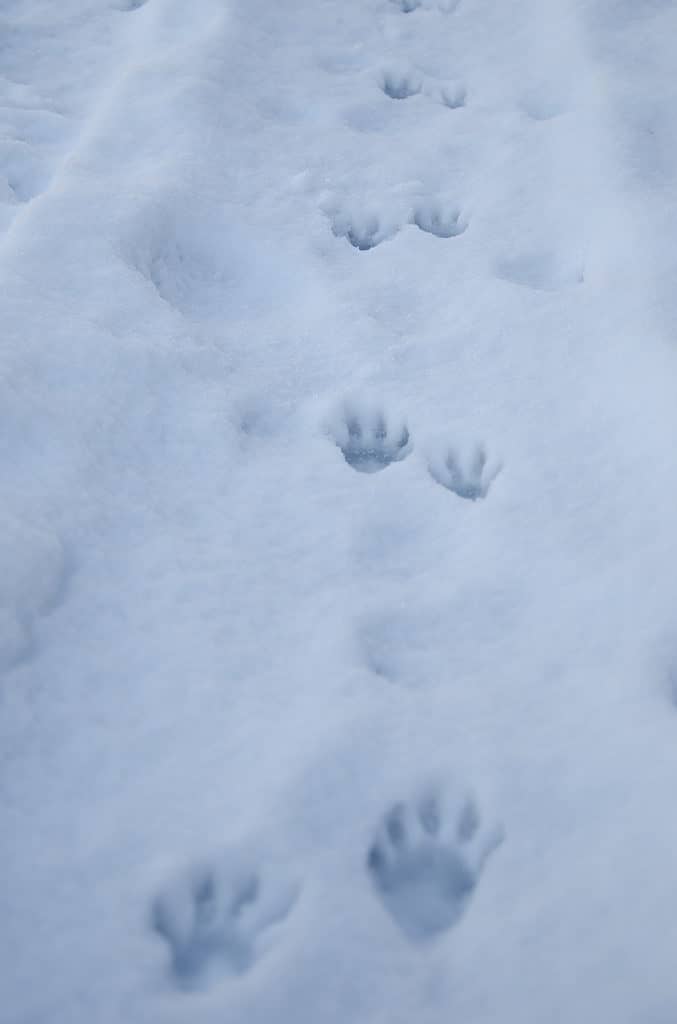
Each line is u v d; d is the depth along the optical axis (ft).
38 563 5.41
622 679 5.31
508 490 5.77
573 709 5.28
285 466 5.87
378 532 5.71
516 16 7.88
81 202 6.49
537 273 6.53
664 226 6.44
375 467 5.97
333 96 7.34
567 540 5.63
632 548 5.59
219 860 5.02
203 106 7.07
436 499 5.80
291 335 6.31
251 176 6.84
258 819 5.07
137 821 5.08
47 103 7.18
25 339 5.90
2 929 4.90
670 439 5.74
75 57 7.52
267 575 5.57
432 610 5.51
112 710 5.26
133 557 5.57
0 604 5.30
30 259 6.22
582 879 4.99
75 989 4.83
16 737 5.20
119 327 6.09
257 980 4.83
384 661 5.40
